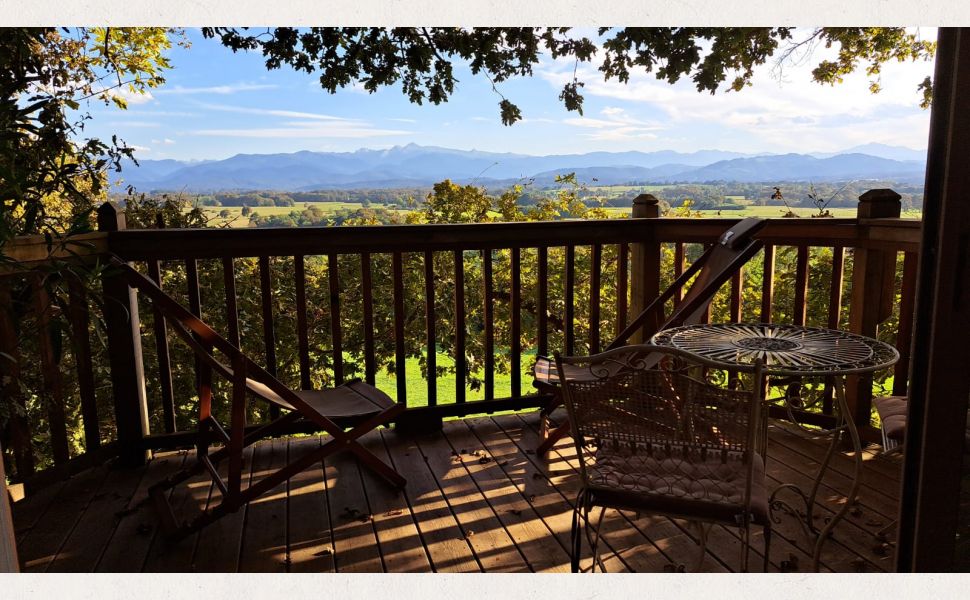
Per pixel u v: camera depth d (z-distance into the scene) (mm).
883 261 3008
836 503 2529
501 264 8188
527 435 3318
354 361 7703
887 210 2959
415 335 7852
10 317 2643
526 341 8305
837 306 3158
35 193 3453
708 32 5918
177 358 6863
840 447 3088
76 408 5270
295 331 7371
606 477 1782
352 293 7590
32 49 4301
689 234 3441
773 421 2990
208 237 2998
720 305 7359
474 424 3477
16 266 2508
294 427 3072
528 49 5902
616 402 1716
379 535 2361
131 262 2971
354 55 5895
